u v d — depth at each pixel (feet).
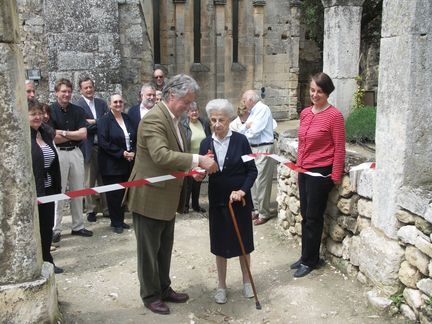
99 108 23.40
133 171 12.87
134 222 12.80
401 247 12.71
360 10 23.38
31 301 10.71
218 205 13.60
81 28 29.35
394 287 12.76
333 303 13.52
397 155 12.57
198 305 13.85
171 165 12.00
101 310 13.55
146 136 12.21
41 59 35.29
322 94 14.58
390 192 12.84
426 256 11.59
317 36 63.77
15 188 10.50
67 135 19.25
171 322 12.80
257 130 20.43
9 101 10.24
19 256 10.68
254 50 67.56
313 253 15.43
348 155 16.49
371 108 23.54
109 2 29.66
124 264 17.17
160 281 13.73
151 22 61.67
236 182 13.51
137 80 32.63
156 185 12.32
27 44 34.99
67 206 24.02
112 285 15.34
